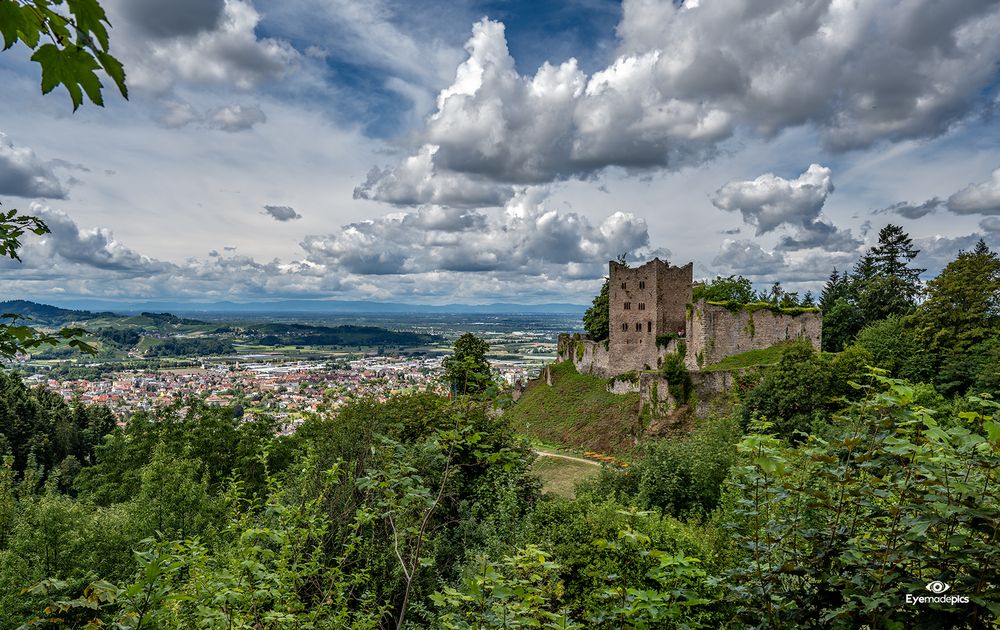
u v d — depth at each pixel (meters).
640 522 14.95
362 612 10.64
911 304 70.38
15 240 5.77
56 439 68.62
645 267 66.31
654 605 6.76
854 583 5.96
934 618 5.41
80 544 22.23
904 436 6.54
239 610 8.02
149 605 6.19
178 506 26.83
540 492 26.02
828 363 38.97
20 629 5.86
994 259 47.72
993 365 37.53
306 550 11.56
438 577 17.28
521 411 70.44
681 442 28.66
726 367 54.06
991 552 5.22
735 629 8.63
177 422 42.28
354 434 21.91
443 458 8.13
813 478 7.21
